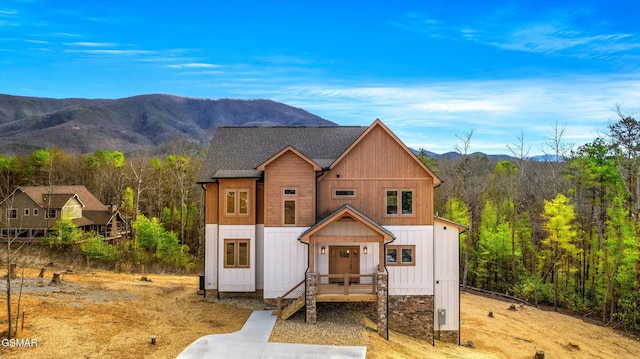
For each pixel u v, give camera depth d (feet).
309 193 76.13
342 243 76.18
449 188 183.52
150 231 151.12
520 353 82.12
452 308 78.02
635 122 130.11
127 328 58.85
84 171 277.03
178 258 149.28
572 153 162.81
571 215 127.65
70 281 87.40
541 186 174.70
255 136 91.76
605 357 88.17
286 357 54.65
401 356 60.29
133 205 213.87
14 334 51.67
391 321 75.82
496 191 191.21
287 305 75.25
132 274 118.62
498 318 107.45
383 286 69.46
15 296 68.03
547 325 106.52
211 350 55.06
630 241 113.39
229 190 81.00
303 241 71.26
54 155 272.10
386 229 76.18
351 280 76.64
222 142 90.84
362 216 71.26
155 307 71.26
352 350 58.03
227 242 80.94
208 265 82.53
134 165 257.75
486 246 154.51
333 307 75.51
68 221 149.07
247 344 58.44
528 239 160.25
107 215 185.57
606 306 121.90
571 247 126.11
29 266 111.24
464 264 152.76
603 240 124.88
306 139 90.38
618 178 140.05
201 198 175.11
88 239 144.87
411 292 75.97
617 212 123.85
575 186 159.33
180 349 54.34
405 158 77.25
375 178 77.05
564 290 136.36
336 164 76.95
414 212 76.69
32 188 173.27
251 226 80.64
